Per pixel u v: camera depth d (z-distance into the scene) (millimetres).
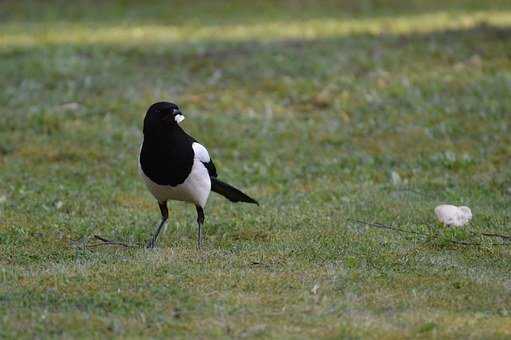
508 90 19547
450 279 9461
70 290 8984
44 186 14336
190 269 9695
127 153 16516
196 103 19656
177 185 10555
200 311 8359
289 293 8930
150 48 24547
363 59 22328
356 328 7957
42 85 20844
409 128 17609
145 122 10328
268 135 17594
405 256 10352
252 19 29812
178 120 10250
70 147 16766
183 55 23625
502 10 30672
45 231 11680
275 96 20078
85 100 19703
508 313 8438
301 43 24797
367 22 28531
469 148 16438
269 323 8094
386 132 17531
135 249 10852
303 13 30922
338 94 19984
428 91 19812
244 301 8672
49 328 7934
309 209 12906
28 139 17250
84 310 8406
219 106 19469
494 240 11039
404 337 7801
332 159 16078
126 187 14430
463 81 20375
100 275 9461
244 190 14398
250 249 10688
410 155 16234
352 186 14375
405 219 12242
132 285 9133
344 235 11320
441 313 8430
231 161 16250
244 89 20609
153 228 11977
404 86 20109
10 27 28547
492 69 21328
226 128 18016
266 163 15961
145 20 29875
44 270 9797
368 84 20453
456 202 13281
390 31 26359
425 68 21641
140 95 20172
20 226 11875
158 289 8906
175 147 10344
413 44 23875
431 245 10914
